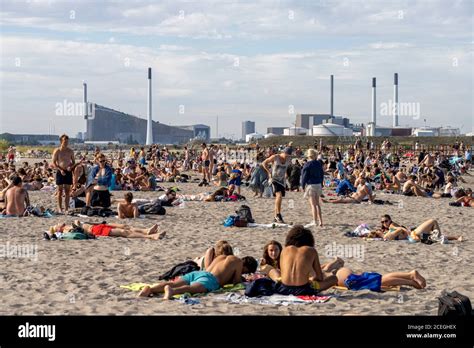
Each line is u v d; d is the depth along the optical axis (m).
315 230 15.77
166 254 12.13
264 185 24.81
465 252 12.72
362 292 9.04
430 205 22.64
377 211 20.45
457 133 128.88
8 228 15.62
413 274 9.25
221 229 15.80
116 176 28.36
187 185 32.47
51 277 9.98
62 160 18.44
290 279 8.86
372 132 132.00
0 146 94.50
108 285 9.48
